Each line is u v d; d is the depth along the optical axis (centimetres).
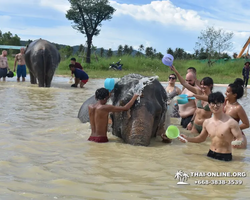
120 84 578
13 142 514
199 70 2989
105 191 329
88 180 360
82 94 1223
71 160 435
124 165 421
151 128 521
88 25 3638
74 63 1551
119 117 554
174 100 640
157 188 344
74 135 587
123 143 533
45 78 1466
